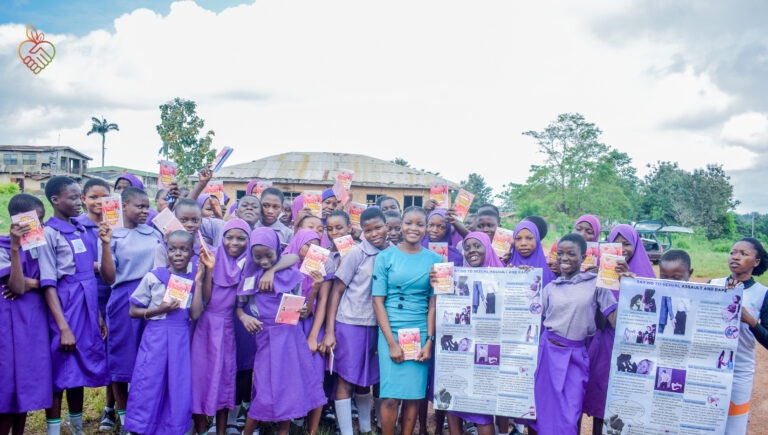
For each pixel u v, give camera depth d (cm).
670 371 449
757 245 455
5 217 2514
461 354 493
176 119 3900
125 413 502
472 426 590
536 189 6384
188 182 3906
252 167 3155
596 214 6038
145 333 488
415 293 514
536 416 475
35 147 5938
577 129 6203
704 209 7175
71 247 502
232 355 521
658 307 450
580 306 468
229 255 530
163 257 519
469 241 553
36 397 466
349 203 786
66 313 495
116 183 671
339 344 541
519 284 485
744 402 456
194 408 503
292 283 516
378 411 592
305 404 505
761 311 452
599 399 498
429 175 3244
